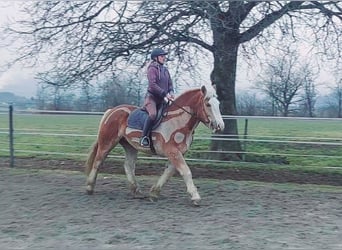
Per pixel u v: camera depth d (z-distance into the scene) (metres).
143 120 7.96
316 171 11.20
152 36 11.23
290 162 12.62
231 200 8.13
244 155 12.27
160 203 7.90
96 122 22.78
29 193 8.64
